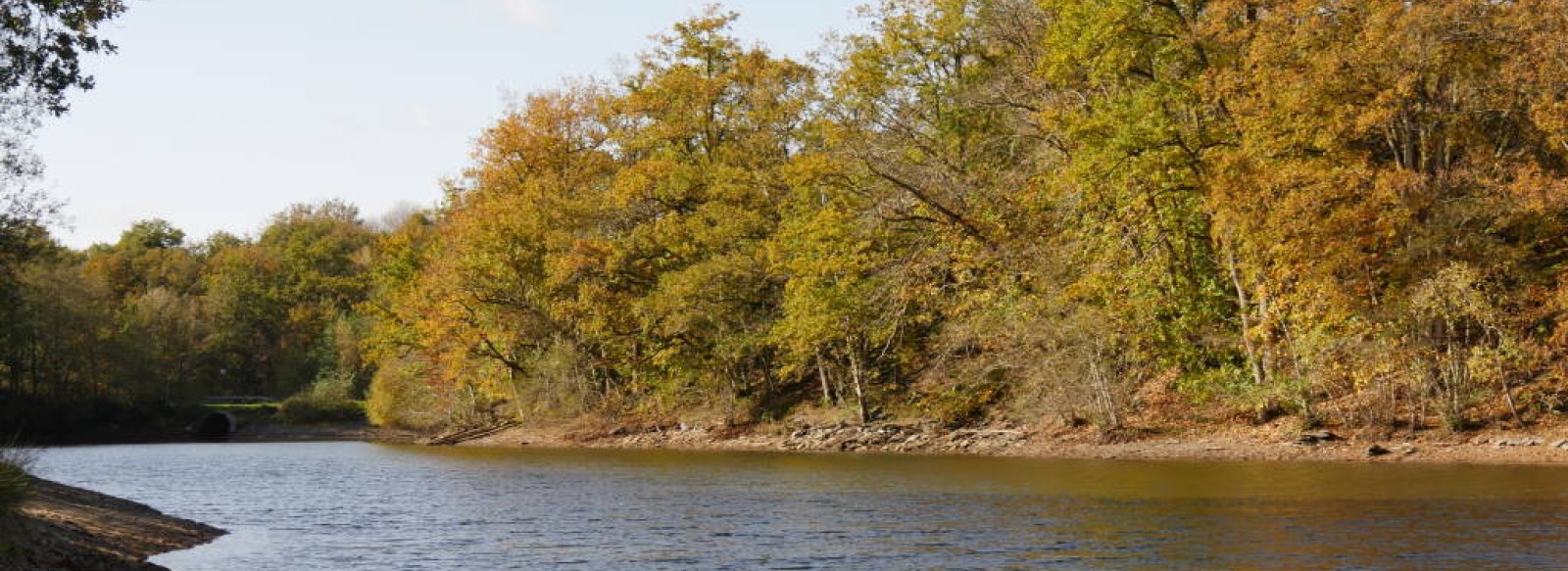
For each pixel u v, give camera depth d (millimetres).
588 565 15594
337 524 20750
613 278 53812
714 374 51281
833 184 44156
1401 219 29906
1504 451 27578
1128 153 33188
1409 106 31641
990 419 40875
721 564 15453
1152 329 35438
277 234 137875
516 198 56406
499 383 58094
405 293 65188
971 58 46000
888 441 41219
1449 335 30000
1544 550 14578
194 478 33938
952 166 43000
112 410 80750
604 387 57938
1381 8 30016
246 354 112938
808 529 18734
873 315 44062
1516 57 30047
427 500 25422
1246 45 32812
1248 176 30578
